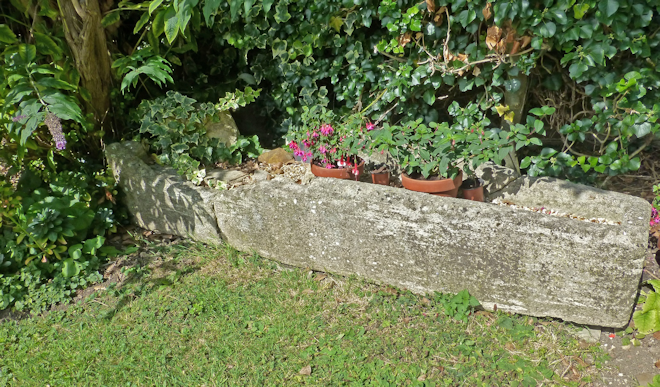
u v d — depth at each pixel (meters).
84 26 3.72
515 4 3.20
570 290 2.88
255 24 4.25
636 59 3.34
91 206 3.91
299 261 3.55
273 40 4.29
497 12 3.26
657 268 3.33
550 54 3.70
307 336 3.01
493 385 2.68
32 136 3.88
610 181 4.05
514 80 3.62
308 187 3.36
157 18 3.70
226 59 4.66
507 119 3.75
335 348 2.91
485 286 3.06
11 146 3.88
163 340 3.03
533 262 2.89
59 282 3.45
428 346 2.90
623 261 2.71
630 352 2.85
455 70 3.69
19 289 3.38
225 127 4.29
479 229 2.94
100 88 4.15
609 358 2.81
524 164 3.42
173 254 3.77
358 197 3.19
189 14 2.92
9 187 3.60
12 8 4.11
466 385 2.69
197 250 3.80
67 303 3.37
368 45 4.09
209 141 4.19
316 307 3.21
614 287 2.78
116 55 4.23
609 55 3.16
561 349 2.87
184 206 3.79
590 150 4.14
